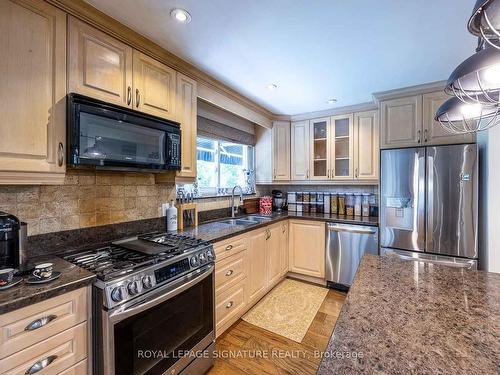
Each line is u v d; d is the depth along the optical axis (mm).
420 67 2084
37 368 971
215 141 2977
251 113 3033
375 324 796
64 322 1056
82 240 1623
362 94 2713
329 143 3295
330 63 2023
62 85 1285
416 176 2381
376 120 2988
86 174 1652
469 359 629
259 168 3621
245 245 2359
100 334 1136
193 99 2119
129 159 1536
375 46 1771
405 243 2430
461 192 2184
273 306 2580
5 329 894
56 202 1505
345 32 1606
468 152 2156
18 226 1140
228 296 2119
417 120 2471
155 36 1647
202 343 1677
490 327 776
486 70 889
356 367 601
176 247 1621
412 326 783
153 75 1762
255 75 2248
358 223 2807
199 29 1578
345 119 3207
